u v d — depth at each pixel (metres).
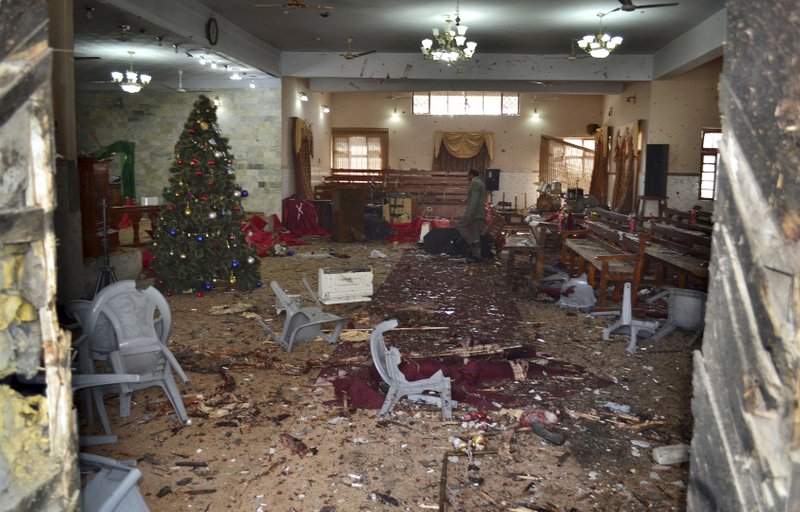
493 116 21.88
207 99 7.88
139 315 3.70
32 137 1.26
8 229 1.21
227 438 3.63
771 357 0.92
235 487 3.07
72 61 6.36
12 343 1.31
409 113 21.95
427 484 3.12
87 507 2.15
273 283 5.82
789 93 0.88
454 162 22.03
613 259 6.98
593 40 10.60
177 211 7.81
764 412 0.93
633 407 4.21
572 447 3.57
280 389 4.46
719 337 1.04
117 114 16.14
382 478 3.18
